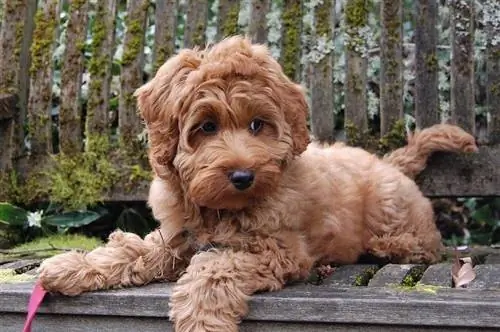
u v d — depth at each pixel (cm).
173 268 147
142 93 145
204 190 136
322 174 156
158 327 135
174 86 141
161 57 195
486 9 186
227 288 132
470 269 144
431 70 187
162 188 148
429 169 187
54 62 206
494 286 139
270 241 141
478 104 192
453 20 186
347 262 161
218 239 143
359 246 163
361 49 190
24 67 201
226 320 131
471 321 127
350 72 190
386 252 165
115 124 205
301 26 192
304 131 145
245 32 199
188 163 139
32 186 199
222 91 138
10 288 142
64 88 198
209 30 205
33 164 199
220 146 137
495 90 185
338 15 201
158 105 143
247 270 135
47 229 200
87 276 138
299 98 145
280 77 142
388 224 166
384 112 188
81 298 137
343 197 160
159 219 148
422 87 188
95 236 208
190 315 131
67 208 198
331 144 186
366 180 167
